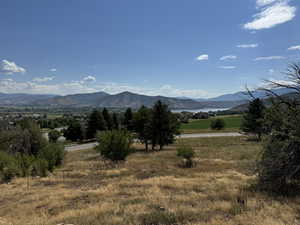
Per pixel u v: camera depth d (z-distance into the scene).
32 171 13.33
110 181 10.59
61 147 17.78
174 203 6.55
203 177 10.87
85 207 6.61
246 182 9.02
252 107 31.58
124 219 5.37
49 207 6.84
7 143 19.69
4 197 8.50
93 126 52.22
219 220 5.02
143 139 32.72
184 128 65.12
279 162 7.44
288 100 8.09
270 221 4.84
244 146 28.42
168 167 14.96
